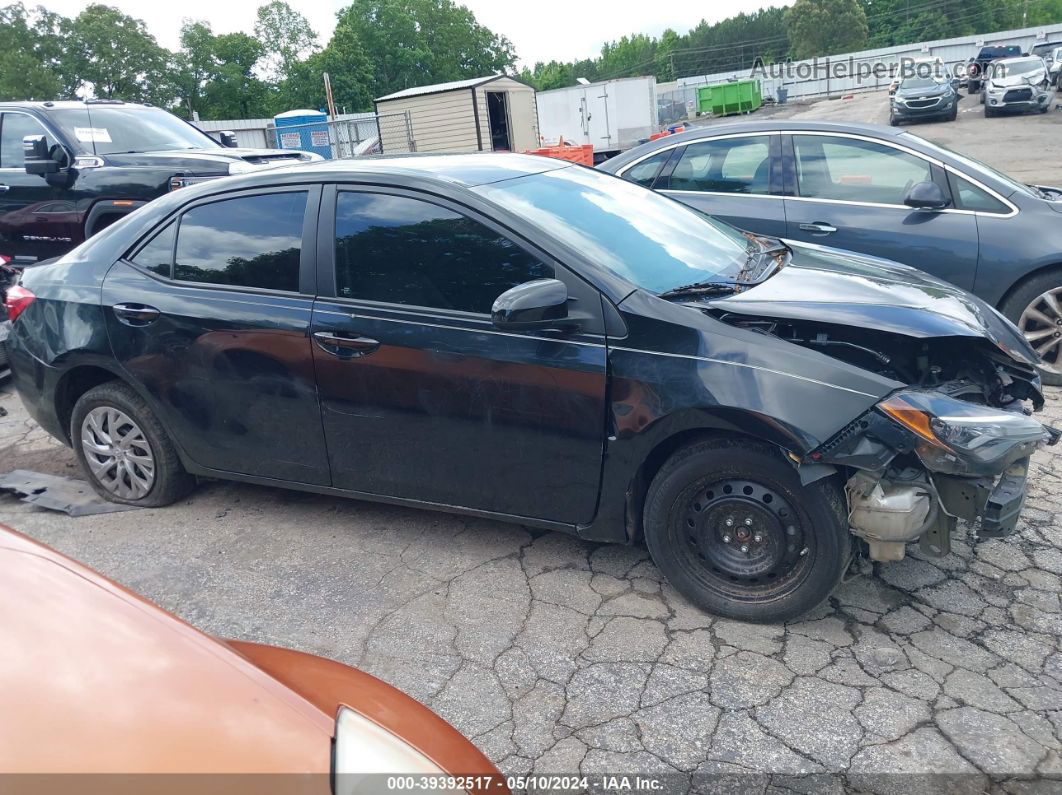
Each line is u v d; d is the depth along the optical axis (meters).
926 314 3.20
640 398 2.99
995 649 2.89
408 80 69.00
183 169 7.50
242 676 1.59
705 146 5.98
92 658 1.58
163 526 4.08
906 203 5.31
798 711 2.65
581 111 27.67
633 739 2.57
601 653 2.98
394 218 3.42
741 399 2.83
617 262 3.26
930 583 3.29
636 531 3.29
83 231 7.74
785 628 3.06
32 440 5.38
